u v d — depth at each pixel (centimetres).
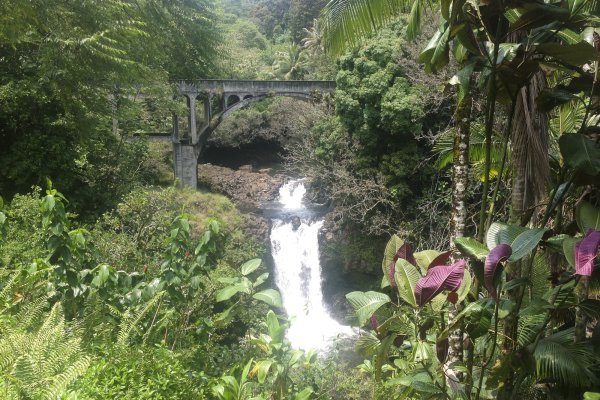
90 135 1261
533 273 404
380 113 1645
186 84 2150
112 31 873
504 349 355
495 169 581
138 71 1121
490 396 377
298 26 4006
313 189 2278
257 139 3011
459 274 305
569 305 342
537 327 364
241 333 923
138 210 1171
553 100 369
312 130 2028
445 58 409
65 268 430
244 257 1427
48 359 305
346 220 1900
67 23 804
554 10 331
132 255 927
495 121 750
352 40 507
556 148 581
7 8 711
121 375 342
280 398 334
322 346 1587
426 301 311
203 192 2231
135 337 433
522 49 349
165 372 358
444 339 348
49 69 892
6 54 1269
